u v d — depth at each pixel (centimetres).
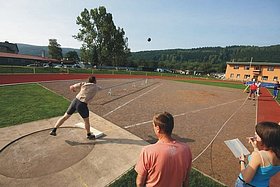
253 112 990
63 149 447
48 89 1233
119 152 447
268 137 178
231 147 278
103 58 5566
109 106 907
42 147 451
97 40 5462
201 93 1623
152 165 167
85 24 5259
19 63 4403
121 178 351
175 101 1159
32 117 646
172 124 181
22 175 346
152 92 1499
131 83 2161
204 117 828
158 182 168
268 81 4869
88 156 421
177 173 169
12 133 515
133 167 388
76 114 708
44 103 845
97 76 2827
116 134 553
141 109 887
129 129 607
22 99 894
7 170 358
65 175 353
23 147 447
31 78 1797
